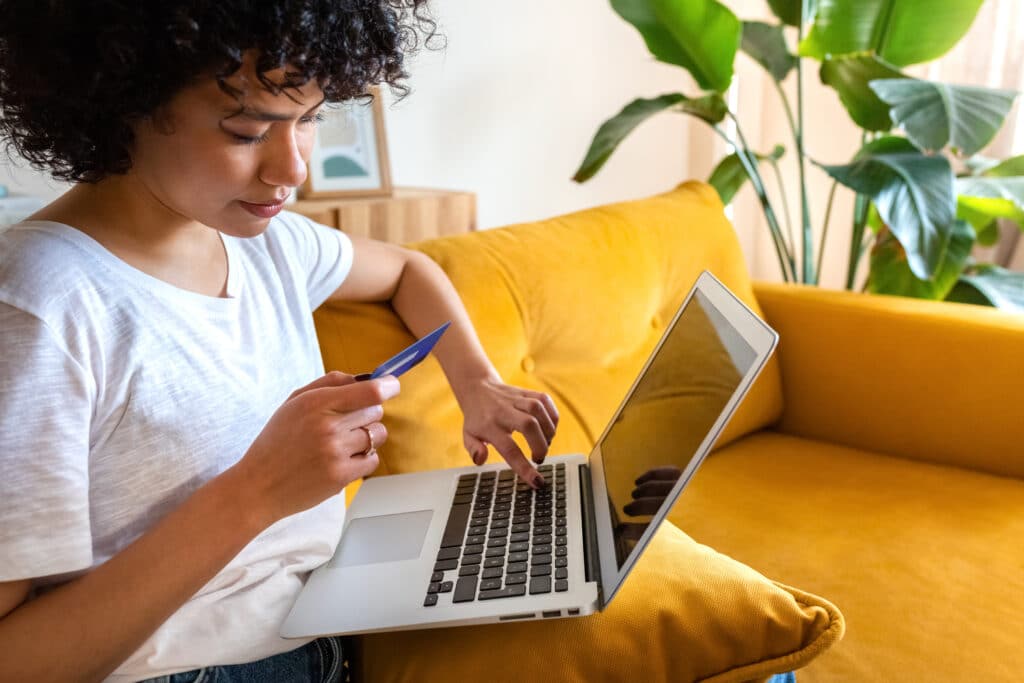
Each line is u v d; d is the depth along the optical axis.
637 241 1.40
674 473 0.67
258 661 0.70
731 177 2.15
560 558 0.72
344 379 0.63
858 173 1.62
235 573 0.69
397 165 2.32
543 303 1.23
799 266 3.03
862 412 1.46
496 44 2.43
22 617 0.55
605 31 2.66
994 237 2.08
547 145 2.63
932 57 1.81
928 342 1.37
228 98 0.54
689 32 1.87
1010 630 0.95
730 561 0.75
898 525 1.17
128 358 0.61
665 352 0.91
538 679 0.66
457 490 0.90
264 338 0.75
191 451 0.65
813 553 1.11
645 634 0.67
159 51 0.52
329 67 0.58
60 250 0.60
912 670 0.90
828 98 2.80
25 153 0.63
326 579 0.74
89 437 0.60
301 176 0.60
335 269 0.93
